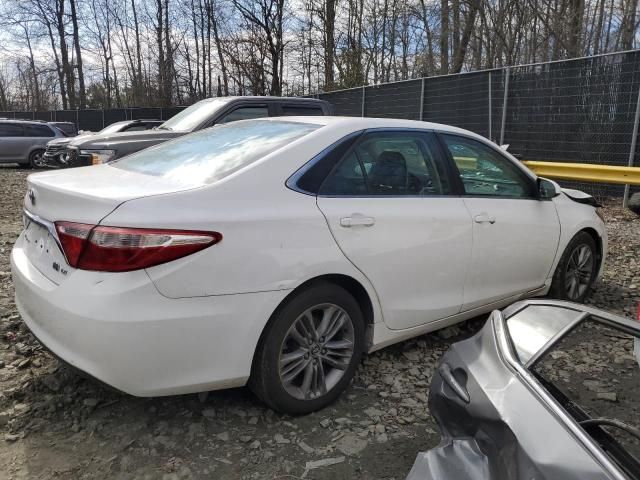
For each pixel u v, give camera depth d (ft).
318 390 10.05
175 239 8.13
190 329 8.31
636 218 29.22
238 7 66.49
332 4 74.74
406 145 11.71
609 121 31.86
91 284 8.08
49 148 39.01
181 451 8.98
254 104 28.12
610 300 16.96
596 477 5.07
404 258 10.95
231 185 9.07
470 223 12.20
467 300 12.57
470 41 68.90
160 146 12.41
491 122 37.58
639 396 6.69
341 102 53.21
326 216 9.74
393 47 81.10
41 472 8.41
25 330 13.05
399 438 9.54
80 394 10.46
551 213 14.56
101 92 140.77
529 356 6.90
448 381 7.41
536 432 5.72
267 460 8.84
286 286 9.15
